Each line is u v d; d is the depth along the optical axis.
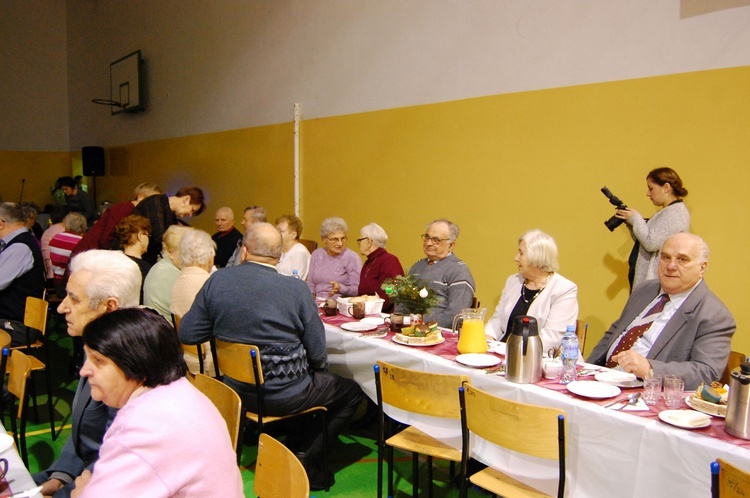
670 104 3.19
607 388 1.94
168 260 3.07
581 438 1.80
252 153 6.48
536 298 2.65
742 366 1.60
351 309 3.12
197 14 7.26
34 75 10.61
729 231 3.03
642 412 1.76
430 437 2.29
